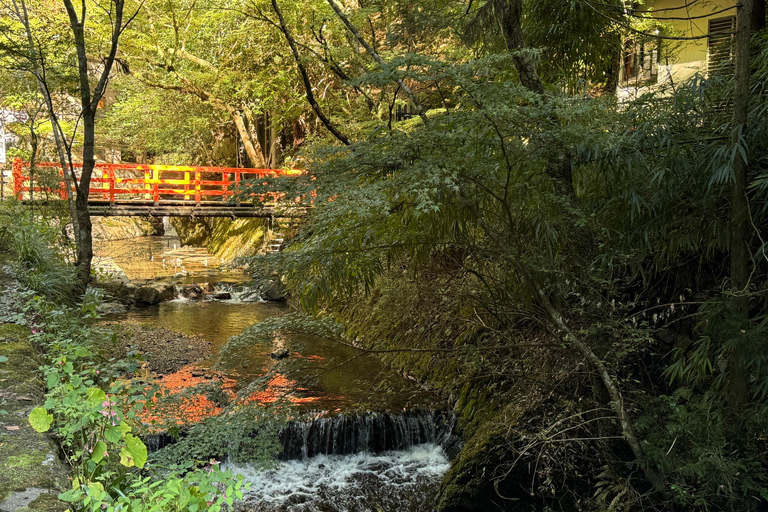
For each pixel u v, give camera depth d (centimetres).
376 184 340
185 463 245
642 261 425
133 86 1585
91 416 203
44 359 358
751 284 342
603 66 548
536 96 330
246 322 1052
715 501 344
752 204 354
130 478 219
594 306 389
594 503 422
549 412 459
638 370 452
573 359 416
